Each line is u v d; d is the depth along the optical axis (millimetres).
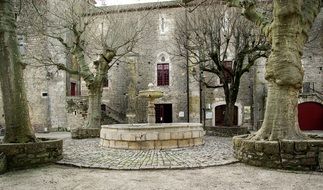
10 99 8133
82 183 5934
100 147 11734
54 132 24859
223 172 6836
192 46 20281
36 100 26062
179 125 11453
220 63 17953
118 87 27484
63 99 26250
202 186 5648
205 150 10406
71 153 9914
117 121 26312
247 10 9016
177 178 6277
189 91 25781
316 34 24875
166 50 27031
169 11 27031
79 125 25297
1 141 8531
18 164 7363
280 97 7879
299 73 7863
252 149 7570
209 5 17656
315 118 24266
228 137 16406
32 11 14984
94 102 17594
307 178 6211
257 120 24406
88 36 19812
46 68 24172
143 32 22062
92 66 25703
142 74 27516
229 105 18016
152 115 14922
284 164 7066
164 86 27109
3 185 5871
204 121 25875
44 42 25391
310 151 6934
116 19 19344
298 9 7879
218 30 17547
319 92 24156
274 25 8070
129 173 6816
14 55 8242
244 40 17000
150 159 8484
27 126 8266
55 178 6383
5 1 8250
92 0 18531
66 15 17047
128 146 10914
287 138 7566
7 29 8195
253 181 5996
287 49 7883
